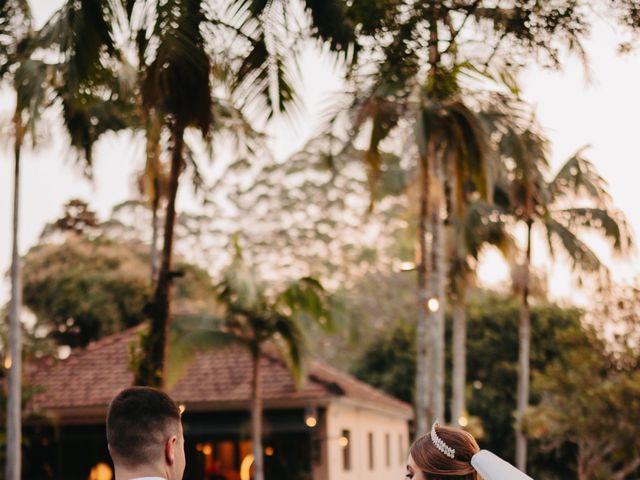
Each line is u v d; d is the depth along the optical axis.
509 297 41.25
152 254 26.00
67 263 39.06
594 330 26.80
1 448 24.00
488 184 16.19
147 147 13.80
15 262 20.45
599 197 29.98
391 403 32.62
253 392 22.92
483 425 39.69
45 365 27.58
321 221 51.00
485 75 10.82
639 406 24.97
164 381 13.78
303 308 22.09
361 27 9.55
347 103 15.83
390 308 49.38
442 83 9.98
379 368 42.53
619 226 29.89
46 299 38.19
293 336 22.28
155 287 14.28
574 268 29.80
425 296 18.27
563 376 26.72
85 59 11.36
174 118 12.66
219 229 50.69
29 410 24.66
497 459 3.73
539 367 40.03
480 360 40.34
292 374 22.98
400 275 50.03
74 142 18.48
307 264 51.12
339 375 29.78
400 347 42.12
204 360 26.03
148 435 3.32
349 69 10.41
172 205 13.46
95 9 11.23
